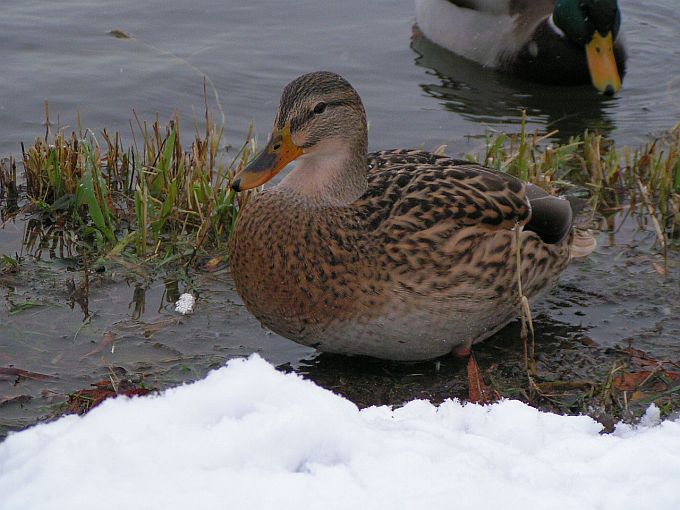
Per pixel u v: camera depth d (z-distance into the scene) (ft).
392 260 28.66
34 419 27.63
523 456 20.92
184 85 49.83
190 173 39.50
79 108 47.39
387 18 59.16
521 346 31.96
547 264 31.63
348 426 20.75
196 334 31.96
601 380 30.04
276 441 20.25
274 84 50.57
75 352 30.76
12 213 39.14
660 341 32.07
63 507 18.20
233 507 18.45
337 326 29.32
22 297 33.50
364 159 29.94
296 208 29.37
